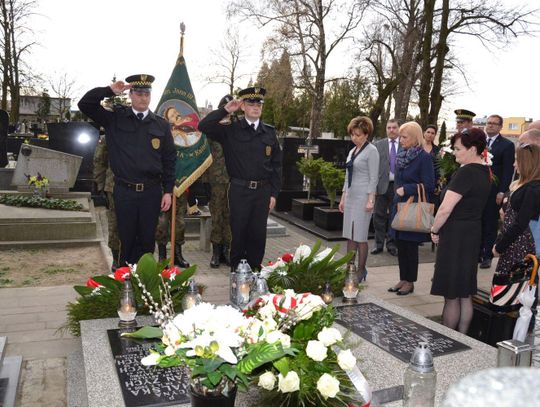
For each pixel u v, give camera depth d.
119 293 3.91
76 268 7.07
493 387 0.53
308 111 31.69
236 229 5.23
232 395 2.12
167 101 6.43
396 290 6.05
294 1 23.09
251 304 2.88
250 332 2.18
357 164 5.61
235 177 5.19
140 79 4.82
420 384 2.37
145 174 4.94
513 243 4.14
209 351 1.96
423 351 2.41
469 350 3.49
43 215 8.38
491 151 6.90
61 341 4.38
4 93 28.11
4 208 8.81
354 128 5.61
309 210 11.28
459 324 4.38
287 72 24.27
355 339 3.59
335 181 10.12
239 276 4.12
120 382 2.80
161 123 5.09
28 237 8.14
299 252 4.73
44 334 4.53
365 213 5.63
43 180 9.95
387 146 8.01
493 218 7.21
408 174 5.52
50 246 8.12
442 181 7.18
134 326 3.63
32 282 6.37
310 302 2.49
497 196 6.96
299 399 2.23
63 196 10.58
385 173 7.96
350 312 4.22
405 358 3.29
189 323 2.12
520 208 4.01
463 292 4.16
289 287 4.26
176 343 2.07
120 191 4.94
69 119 33.97
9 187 11.81
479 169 4.08
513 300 4.17
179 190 6.42
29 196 9.83
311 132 24.53
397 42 23.38
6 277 6.53
